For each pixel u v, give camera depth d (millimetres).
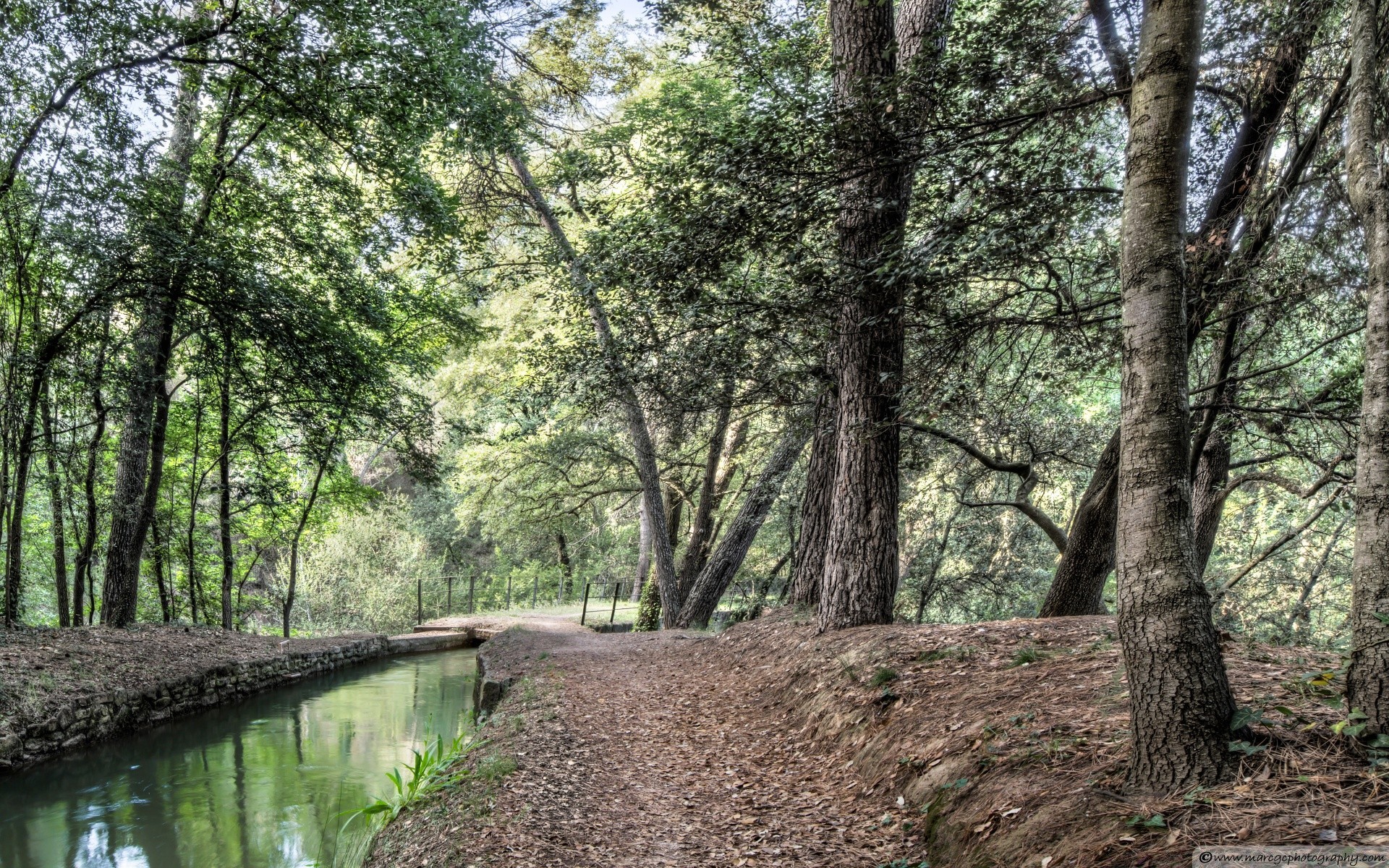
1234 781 3006
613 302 11672
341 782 8844
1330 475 7027
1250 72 6680
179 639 13680
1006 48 6125
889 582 8477
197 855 6789
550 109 17109
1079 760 3750
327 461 15734
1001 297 7582
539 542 29672
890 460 8531
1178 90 3301
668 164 7066
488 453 21922
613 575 36406
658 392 11438
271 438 17078
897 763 5004
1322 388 7270
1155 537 3262
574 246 15273
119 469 14414
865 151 6098
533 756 6512
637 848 4668
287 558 26344
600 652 13281
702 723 7797
